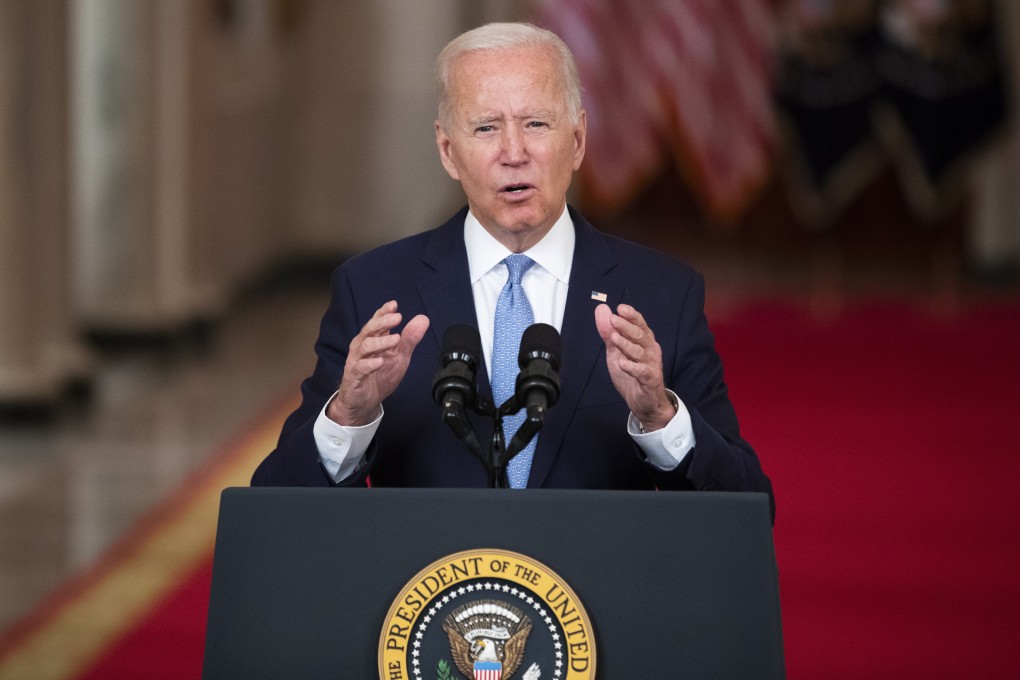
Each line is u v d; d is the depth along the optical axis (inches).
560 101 341.1
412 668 282.4
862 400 1198.3
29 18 1114.7
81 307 1434.5
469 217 370.3
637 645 281.4
